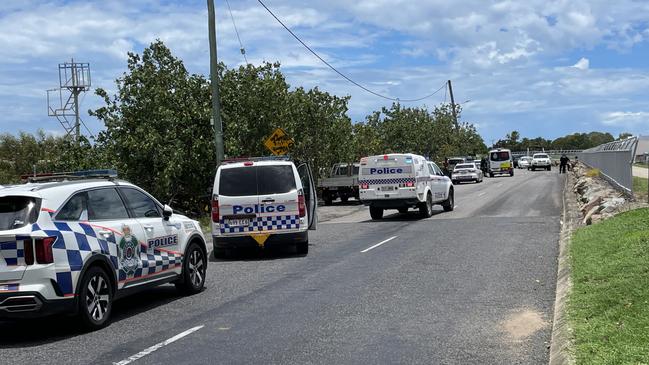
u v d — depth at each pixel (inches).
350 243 651.5
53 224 303.3
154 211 386.3
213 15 839.1
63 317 346.6
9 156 1798.7
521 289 382.6
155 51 976.9
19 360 268.7
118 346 286.4
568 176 2106.3
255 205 558.9
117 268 335.0
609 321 264.5
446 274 441.7
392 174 892.6
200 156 954.1
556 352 244.1
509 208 990.4
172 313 353.4
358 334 295.0
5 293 287.6
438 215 935.7
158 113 919.0
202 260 422.6
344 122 1374.3
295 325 314.7
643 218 525.7
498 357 254.8
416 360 253.4
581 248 459.8
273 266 516.4
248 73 1109.7
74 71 1729.8
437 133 2726.4
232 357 263.6
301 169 617.9
